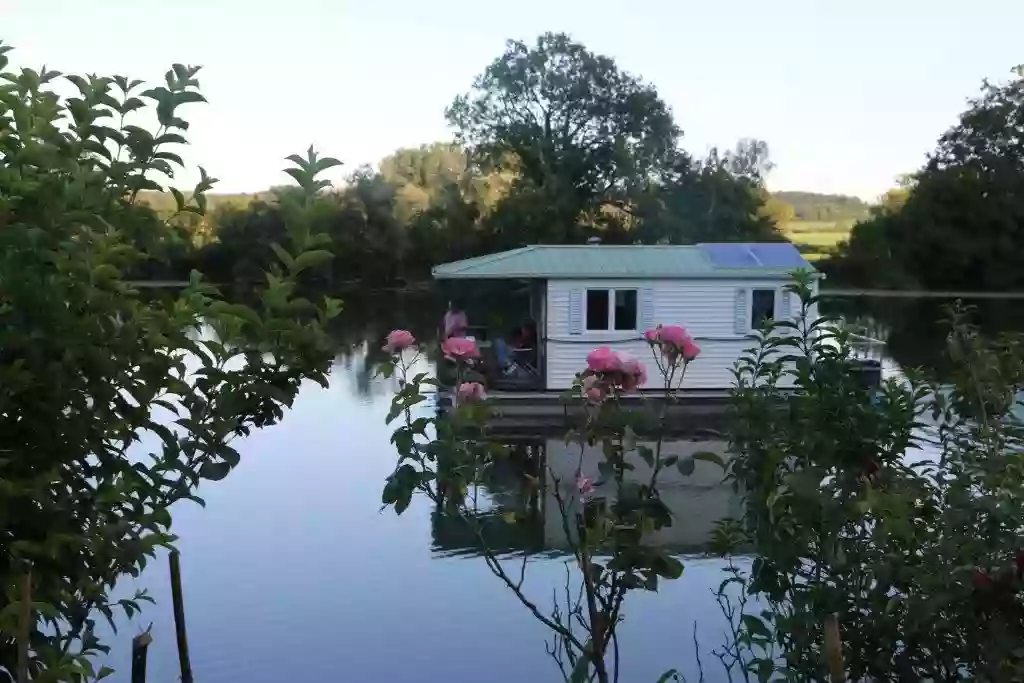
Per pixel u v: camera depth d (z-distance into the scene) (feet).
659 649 20.43
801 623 11.07
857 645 10.98
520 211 137.49
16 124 8.26
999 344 12.51
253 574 26.58
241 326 8.67
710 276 53.16
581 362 52.80
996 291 142.61
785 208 184.34
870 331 93.45
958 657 10.34
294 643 21.76
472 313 66.49
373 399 58.70
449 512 11.51
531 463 39.65
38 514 7.60
